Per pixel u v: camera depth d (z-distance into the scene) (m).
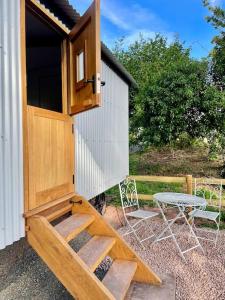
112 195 7.38
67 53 3.10
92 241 2.72
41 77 4.63
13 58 2.05
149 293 2.60
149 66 12.93
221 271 3.36
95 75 2.38
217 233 4.36
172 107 8.31
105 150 5.24
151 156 11.75
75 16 3.25
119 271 2.60
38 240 2.12
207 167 9.88
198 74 8.30
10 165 2.02
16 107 2.09
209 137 8.62
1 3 1.94
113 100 5.85
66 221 2.70
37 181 2.40
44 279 3.23
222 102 7.84
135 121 9.52
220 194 4.88
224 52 8.07
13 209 2.05
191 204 3.76
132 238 4.46
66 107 3.09
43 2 2.88
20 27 2.14
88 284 1.97
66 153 3.02
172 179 5.71
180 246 4.12
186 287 3.00
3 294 2.91
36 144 2.40
